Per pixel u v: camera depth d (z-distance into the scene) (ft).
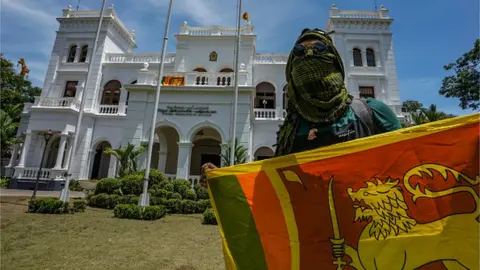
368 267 4.24
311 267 4.56
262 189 5.41
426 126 4.54
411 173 4.42
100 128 68.90
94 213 34.01
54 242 20.31
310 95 4.88
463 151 4.22
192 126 49.85
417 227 4.17
